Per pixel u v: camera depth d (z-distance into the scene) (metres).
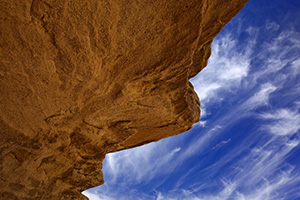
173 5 2.51
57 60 2.61
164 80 3.46
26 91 2.86
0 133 3.12
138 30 2.62
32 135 3.44
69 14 2.23
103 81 3.12
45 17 2.19
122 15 2.42
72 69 2.75
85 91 3.19
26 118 3.19
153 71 3.18
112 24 2.46
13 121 3.12
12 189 3.47
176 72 3.35
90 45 2.57
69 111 3.46
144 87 3.49
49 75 2.76
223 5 3.08
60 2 2.12
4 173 3.34
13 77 2.66
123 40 2.67
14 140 3.28
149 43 2.80
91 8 2.25
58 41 2.41
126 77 3.17
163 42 2.85
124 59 2.91
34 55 2.47
